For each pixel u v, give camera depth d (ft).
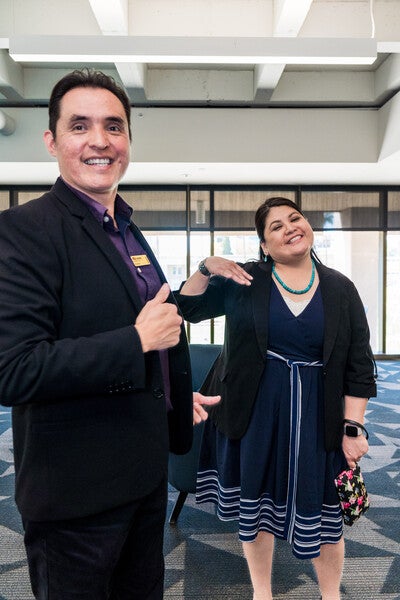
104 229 3.04
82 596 2.78
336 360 4.45
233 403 4.60
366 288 23.71
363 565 6.10
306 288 4.63
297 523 4.39
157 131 17.98
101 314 2.70
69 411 2.65
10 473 9.25
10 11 12.56
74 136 2.96
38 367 2.31
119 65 14.06
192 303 4.83
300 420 4.43
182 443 3.53
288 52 9.62
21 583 5.77
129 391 2.61
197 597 5.49
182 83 17.13
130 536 3.18
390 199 22.84
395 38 12.81
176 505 7.20
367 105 17.80
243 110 17.99
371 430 11.91
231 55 9.59
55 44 9.50
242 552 6.47
